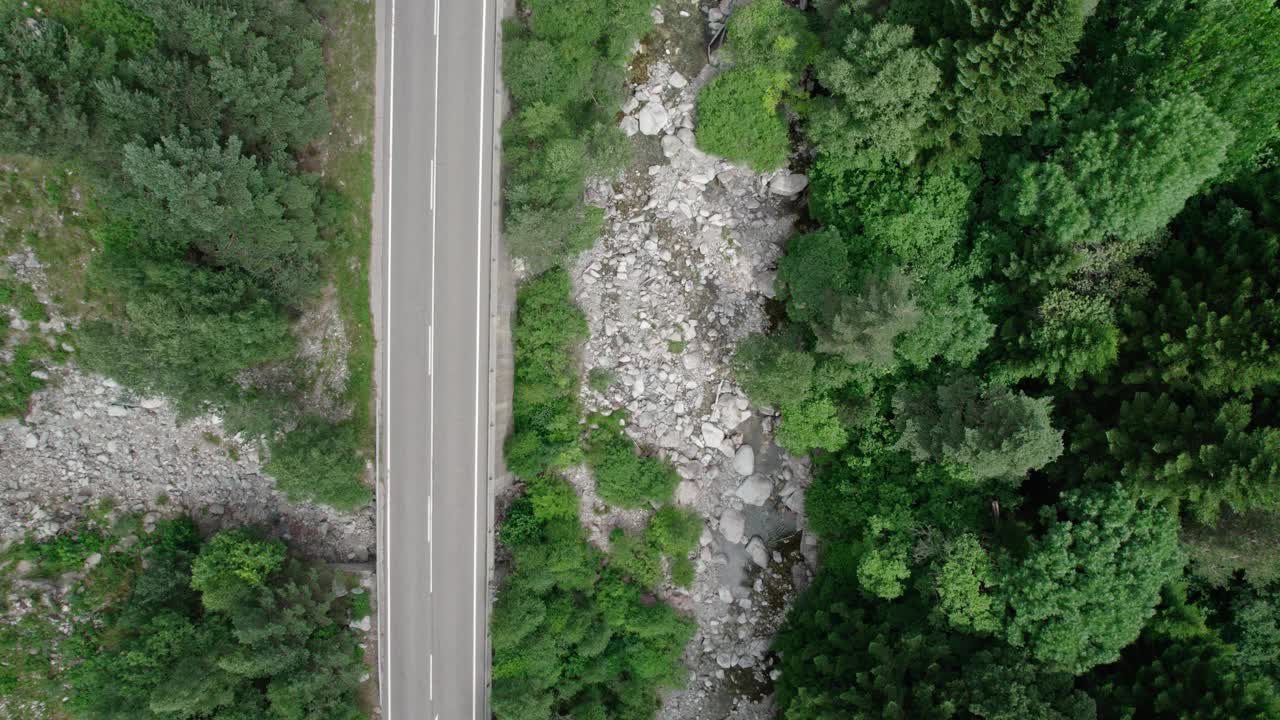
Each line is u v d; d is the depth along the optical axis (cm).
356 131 3491
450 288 3516
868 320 2892
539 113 3312
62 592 3253
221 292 3077
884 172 3300
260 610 3241
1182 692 2742
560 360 3653
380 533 3609
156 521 3412
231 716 3234
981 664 2875
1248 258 2708
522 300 3656
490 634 3569
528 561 3553
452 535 3597
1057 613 2741
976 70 2805
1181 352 2714
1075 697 2747
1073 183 2780
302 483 3266
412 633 3638
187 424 3434
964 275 3197
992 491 3136
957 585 2900
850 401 3359
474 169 3481
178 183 2795
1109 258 2872
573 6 3306
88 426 3306
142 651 3162
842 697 3025
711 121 3469
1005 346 3147
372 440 3616
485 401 3534
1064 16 2581
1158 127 2591
